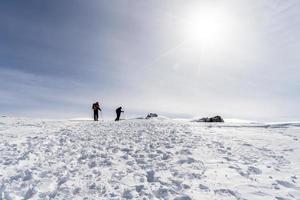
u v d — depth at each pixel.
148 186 7.01
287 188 6.80
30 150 11.08
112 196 6.48
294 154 10.68
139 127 19.09
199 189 6.70
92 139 13.93
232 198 6.12
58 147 11.90
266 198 6.09
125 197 6.41
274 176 7.77
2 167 8.85
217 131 17.11
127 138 14.23
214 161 9.41
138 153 10.77
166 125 20.22
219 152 10.82
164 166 8.84
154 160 9.66
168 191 6.61
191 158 9.62
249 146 12.19
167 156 10.12
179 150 11.12
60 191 6.80
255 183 7.12
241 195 6.27
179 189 6.78
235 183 7.13
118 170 8.52
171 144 12.31
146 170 8.47
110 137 14.54
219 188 6.73
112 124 21.81
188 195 6.25
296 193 6.39
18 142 12.81
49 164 9.22
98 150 11.35
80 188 6.93
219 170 8.33
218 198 6.11
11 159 9.84
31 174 8.06
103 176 7.92
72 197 6.43
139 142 13.12
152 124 21.00
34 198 6.46
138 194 6.52
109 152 10.97
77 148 11.73
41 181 7.56
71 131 16.98
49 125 20.97
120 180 7.59
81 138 14.21
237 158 9.94
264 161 9.52
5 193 6.76
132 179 7.68
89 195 6.55
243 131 17.31
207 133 15.97
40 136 14.54
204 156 10.11
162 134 15.41
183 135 14.97
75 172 8.34
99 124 21.92
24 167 8.86
